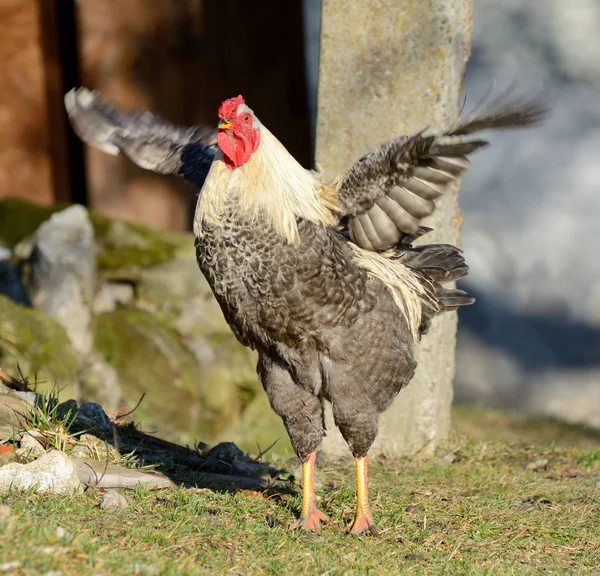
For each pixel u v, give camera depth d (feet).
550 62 117.29
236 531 29.48
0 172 73.00
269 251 29.99
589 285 107.76
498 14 115.85
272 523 31.63
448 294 36.83
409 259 36.17
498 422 69.41
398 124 45.44
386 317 32.04
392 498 36.24
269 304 30.45
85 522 27.58
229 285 30.76
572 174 114.32
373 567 27.81
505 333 104.06
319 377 31.78
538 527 33.55
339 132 46.29
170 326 63.67
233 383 63.16
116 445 37.32
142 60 73.56
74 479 31.17
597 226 110.63
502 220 112.27
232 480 37.24
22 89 72.43
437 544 31.17
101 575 22.74
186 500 31.60
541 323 105.40
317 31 82.94
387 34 45.14
